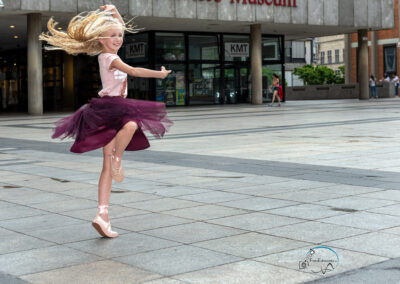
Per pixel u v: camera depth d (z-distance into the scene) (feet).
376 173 24.94
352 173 25.04
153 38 102.53
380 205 18.48
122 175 15.29
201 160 30.50
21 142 43.21
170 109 95.20
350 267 12.26
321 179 23.65
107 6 15.96
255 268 12.36
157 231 15.80
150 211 18.34
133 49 106.11
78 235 15.65
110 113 14.89
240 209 18.30
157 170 27.27
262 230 15.60
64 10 79.61
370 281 11.34
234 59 111.86
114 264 12.91
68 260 13.32
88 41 15.08
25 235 15.74
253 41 103.35
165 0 87.92
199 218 17.21
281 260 12.88
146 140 16.12
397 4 162.81
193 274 12.05
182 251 13.79
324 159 29.76
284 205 18.75
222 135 45.32
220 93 110.42
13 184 24.22
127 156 32.83
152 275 12.06
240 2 95.96
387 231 15.23
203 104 108.58
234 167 27.66
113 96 15.31
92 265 12.88
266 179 23.93
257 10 98.02
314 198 19.79
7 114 93.56
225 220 16.87
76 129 15.08
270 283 11.41
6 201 20.59
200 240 14.75
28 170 28.40
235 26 102.63
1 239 15.34
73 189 22.80
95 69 112.37
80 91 111.96
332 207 18.30
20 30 97.30
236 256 13.28
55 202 20.25
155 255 13.52
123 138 14.94
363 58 120.47
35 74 83.76
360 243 14.11
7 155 35.06
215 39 109.70
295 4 102.22
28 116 83.46
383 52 167.63
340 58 278.05
